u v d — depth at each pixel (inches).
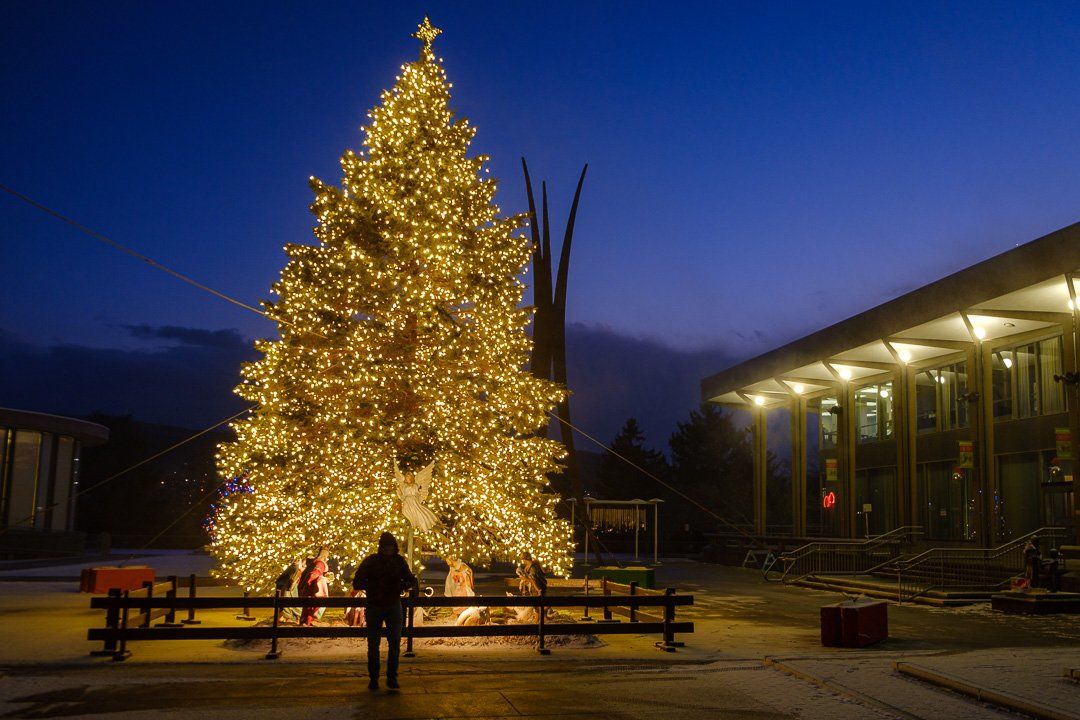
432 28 812.6
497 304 772.0
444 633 506.6
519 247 799.1
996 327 1250.0
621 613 750.5
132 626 553.3
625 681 427.2
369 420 704.4
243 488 773.3
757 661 496.1
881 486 1692.9
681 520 2842.0
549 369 1525.6
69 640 556.4
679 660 496.1
